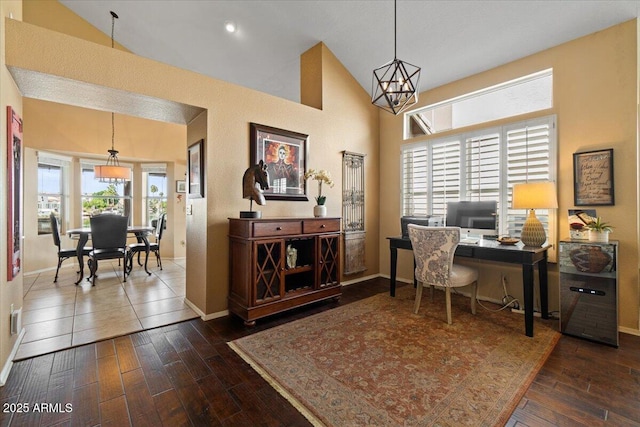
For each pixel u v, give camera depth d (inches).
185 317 116.6
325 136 155.0
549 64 119.6
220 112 118.4
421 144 161.8
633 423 60.0
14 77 85.7
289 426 60.4
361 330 104.7
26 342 94.2
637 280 100.8
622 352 88.8
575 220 109.6
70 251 174.4
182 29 161.9
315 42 154.0
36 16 158.7
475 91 141.8
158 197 251.8
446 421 60.9
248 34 155.3
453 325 108.8
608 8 100.4
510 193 129.4
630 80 101.9
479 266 139.9
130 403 66.6
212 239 116.8
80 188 219.9
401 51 142.2
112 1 154.0
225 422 61.4
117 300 136.3
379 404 66.2
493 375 77.0
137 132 228.5
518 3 106.8
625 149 102.7
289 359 85.3
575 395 68.9
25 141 183.0
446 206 146.0
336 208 160.9
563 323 101.0
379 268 185.0
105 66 93.3
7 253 81.4
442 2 114.2
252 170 117.4
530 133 124.0
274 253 116.9
